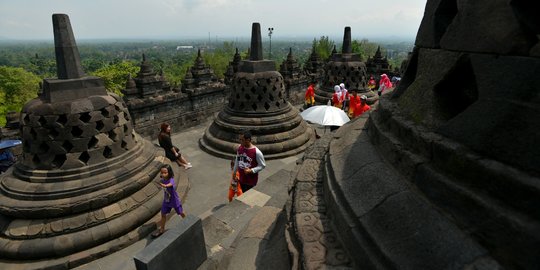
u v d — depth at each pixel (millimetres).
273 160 11688
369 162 3506
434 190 2543
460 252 2143
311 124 16500
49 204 6531
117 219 6988
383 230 2664
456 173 2393
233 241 5324
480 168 2176
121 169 7492
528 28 2096
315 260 2980
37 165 7031
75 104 6891
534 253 1786
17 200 6676
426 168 2643
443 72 2848
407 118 3299
